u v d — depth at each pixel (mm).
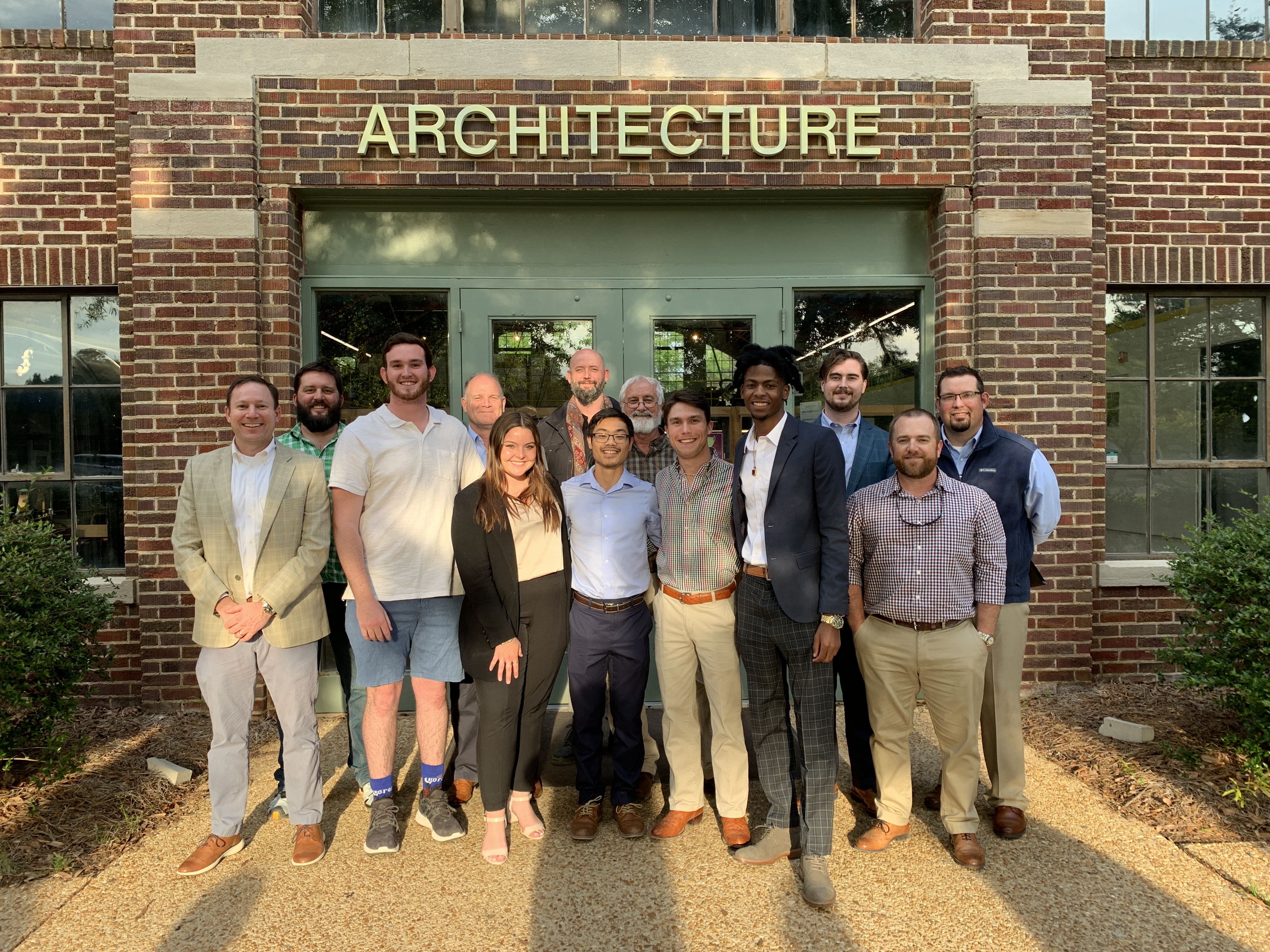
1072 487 5023
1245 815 3475
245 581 3125
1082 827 3404
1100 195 5254
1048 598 5031
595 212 5191
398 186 4871
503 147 4906
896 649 3115
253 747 4359
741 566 3236
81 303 5227
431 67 4863
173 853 3248
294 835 3387
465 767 3742
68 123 5051
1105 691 5012
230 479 3137
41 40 5020
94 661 4094
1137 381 5527
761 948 2609
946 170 5035
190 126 4777
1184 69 5359
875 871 3070
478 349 5160
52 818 3514
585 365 3967
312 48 4836
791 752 3551
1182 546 5504
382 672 3291
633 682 3393
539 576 3260
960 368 3422
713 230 5234
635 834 3328
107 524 5262
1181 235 5371
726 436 5250
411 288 5133
